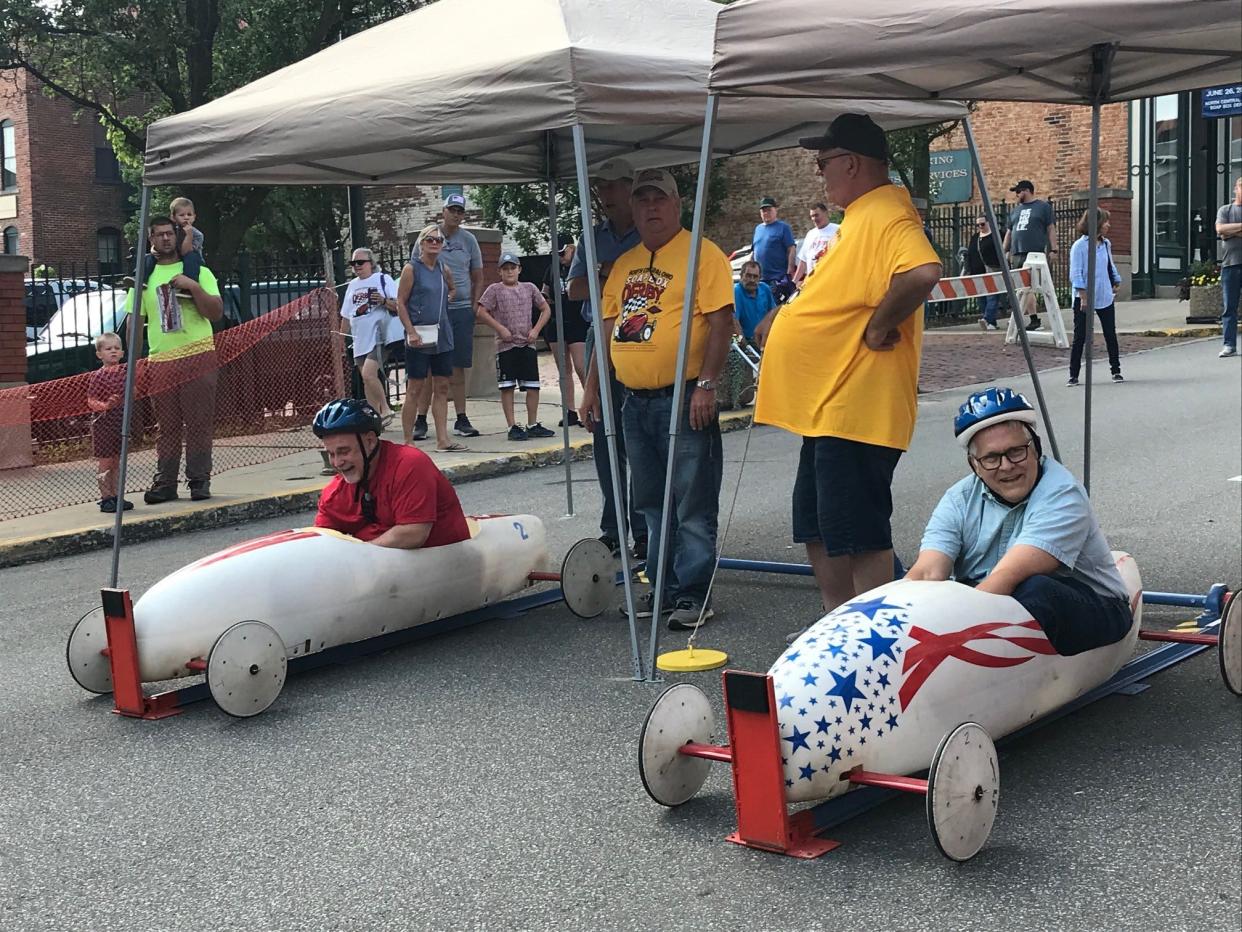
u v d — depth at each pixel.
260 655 5.55
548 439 13.60
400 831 4.33
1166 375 15.91
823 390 5.39
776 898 3.72
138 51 20.81
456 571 6.50
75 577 8.88
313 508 11.20
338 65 6.98
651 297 6.49
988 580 4.45
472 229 18.31
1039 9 4.62
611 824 4.29
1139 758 4.64
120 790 4.82
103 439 10.50
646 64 5.93
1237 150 24.47
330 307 13.30
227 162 6.73
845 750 3.92
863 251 5.28
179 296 10.62
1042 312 23.28
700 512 6.59
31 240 38.22
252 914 3.81
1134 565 5.20
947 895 3.69
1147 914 3.55
